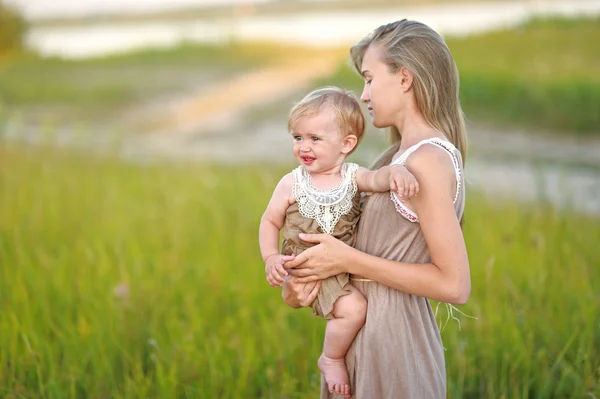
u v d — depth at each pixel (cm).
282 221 254
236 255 555
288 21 3588
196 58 2514
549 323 397
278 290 474
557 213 640
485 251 527
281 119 1664
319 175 247
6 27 2789
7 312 409
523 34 2153
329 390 250
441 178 224
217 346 385
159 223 671
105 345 387
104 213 700
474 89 1545
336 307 243
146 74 2303
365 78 248
